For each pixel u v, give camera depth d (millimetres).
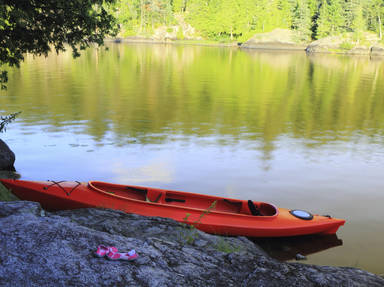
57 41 10297
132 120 17766
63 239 2760
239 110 21078
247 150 13641
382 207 9281
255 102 23797
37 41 10352
